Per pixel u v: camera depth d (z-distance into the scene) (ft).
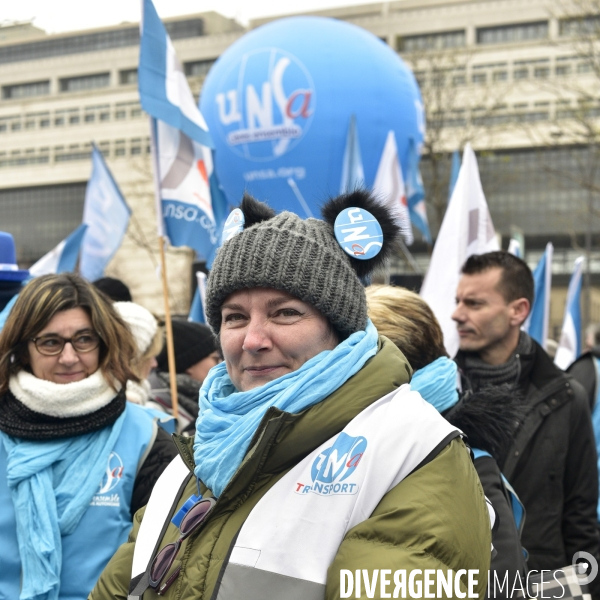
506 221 168.66
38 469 8.27
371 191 5.83
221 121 31.71
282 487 4.96
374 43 32.35
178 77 16.44
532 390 10.98
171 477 5.88
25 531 8.04
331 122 30.66
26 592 7.84
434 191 82.07
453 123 100.12
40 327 8.63
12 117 228.84
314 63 30.89
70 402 8.45
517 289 11.32
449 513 4.66
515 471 10.49
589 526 10.61
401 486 4.77
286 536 4.79
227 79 31.83
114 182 19.45
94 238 19.33
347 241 5.46
